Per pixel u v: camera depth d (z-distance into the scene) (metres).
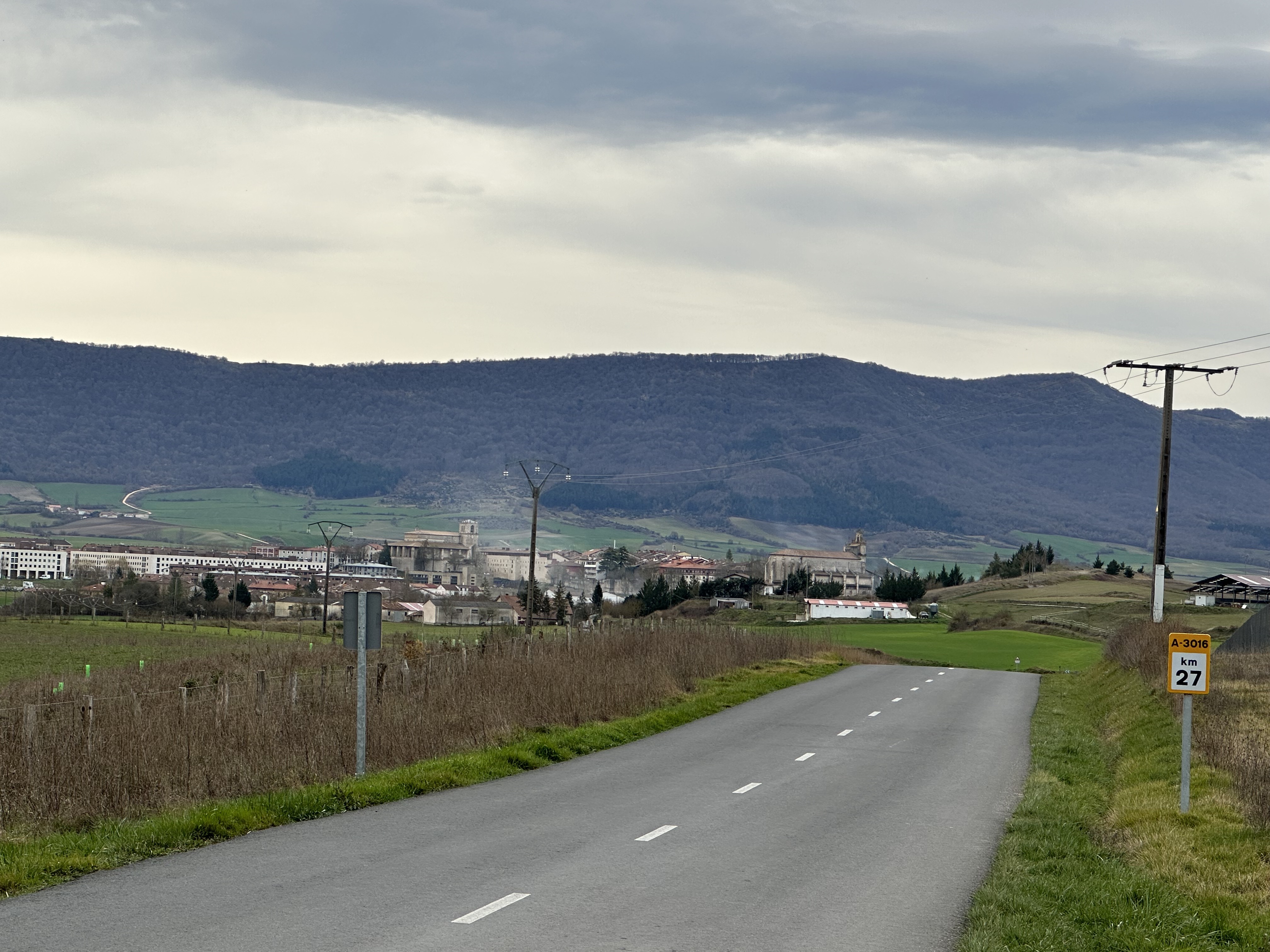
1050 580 167.25
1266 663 39.31
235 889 12.99
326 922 11.64
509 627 59.72
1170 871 15.36
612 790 21.22
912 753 27.64
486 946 10.97
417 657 47.06
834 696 42.16
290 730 22.05
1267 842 16.27
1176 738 25.66
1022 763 26.27
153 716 21.58
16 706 24.28
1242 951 12.00
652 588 174.50
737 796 20.91
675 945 11.36
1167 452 51.97
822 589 188.88
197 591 159.75
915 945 11.73
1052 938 11.88
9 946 10.57
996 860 16.00
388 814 18.19
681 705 35.97
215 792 18.86
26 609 122.31
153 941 10.81
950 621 125.94
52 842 15.14
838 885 14.32
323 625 110.06
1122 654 47.28
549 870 14.43
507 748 24.92
